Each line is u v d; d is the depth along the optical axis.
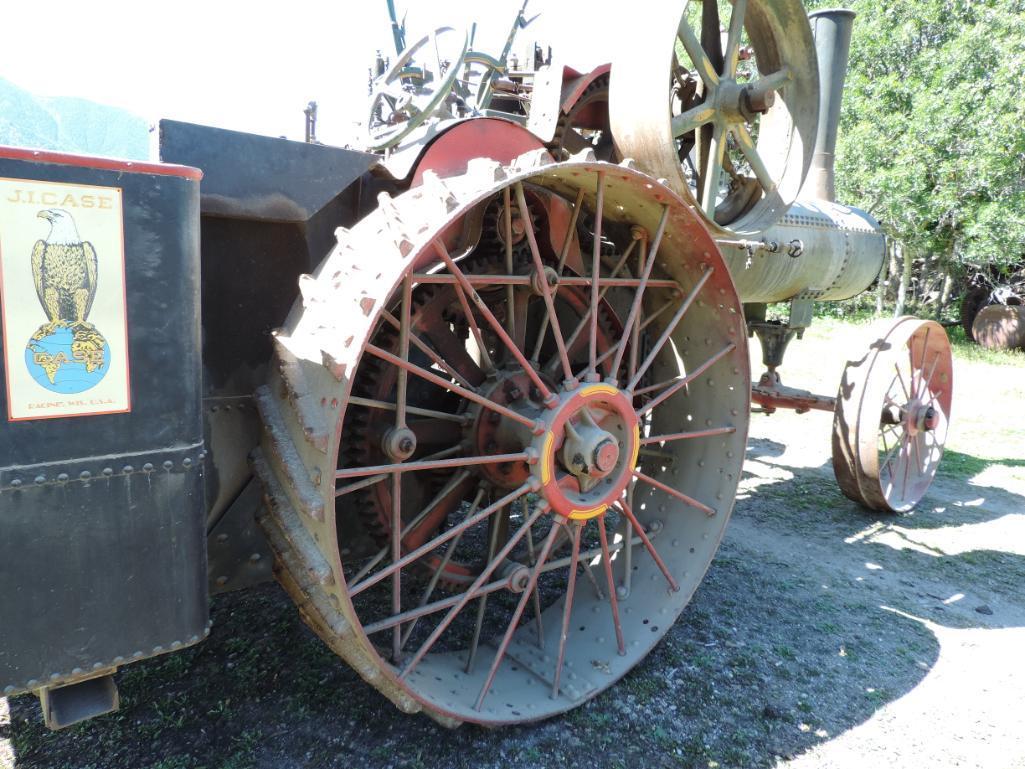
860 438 5.03
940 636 3.66
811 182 5.79
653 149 3.16
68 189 1.70
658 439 3.02
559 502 2.74
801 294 5.52
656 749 2.69
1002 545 4.95
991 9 16.12
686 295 3.27
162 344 1.88
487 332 3.50
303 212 2.48
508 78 4.12
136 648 1.93
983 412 9.34
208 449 2.51
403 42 4.43
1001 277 17.62
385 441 2.48
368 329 2.01
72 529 1.80
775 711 2.94
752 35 3.92
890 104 16.89
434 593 3.75
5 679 1.75
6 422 1.68
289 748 2.60
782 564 4.45
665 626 3.19
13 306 1.66
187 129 2.22
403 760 2.57
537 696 2.85
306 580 2.33
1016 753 2.76
